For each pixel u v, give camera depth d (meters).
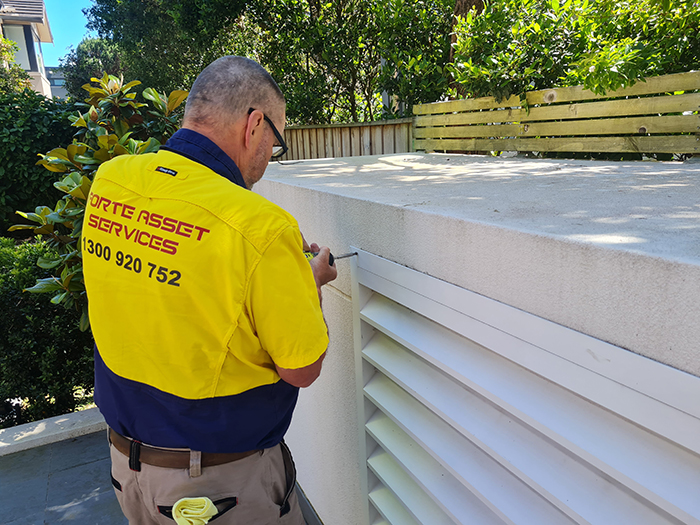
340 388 1.88
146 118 3.65
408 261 1.31
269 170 2.72
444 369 1.22
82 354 3.78
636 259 0.74
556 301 0.89
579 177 1.99
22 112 7.86
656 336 0.73
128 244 1.05
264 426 1.19
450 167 2.66
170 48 11.02
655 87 2.69
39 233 3.16
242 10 7.66
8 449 3.17
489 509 1.20
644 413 0.76
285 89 7.69
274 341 1.02
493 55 3.46
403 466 1.45
